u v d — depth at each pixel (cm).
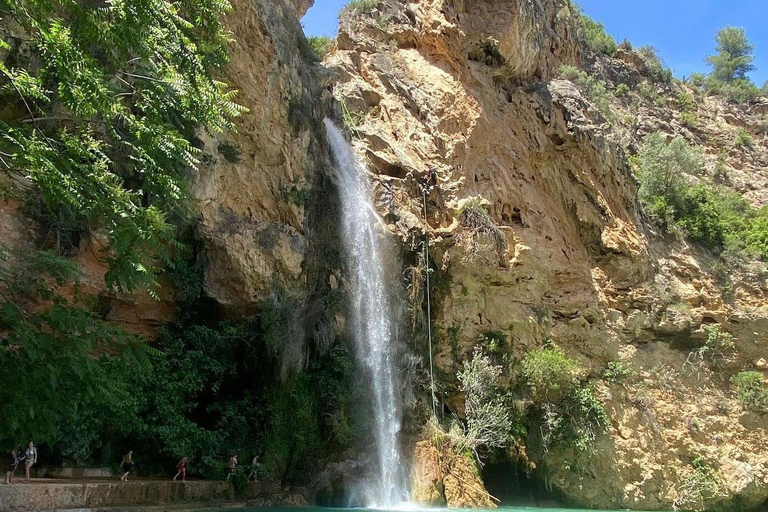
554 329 2947
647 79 5462
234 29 2158
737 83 6344
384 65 3156
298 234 2255
